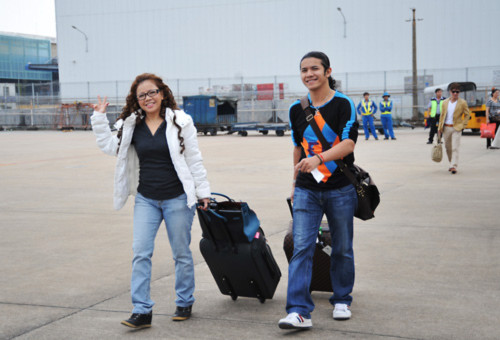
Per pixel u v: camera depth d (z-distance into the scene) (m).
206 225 3.80
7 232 6.74
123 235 6.51
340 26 52.03
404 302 4.04
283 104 38.94
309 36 53.09
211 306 4.08
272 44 54.34
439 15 49.44
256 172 12.43
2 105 47.88
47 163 15.45
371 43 51.16
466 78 45.50
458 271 4.77
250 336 3.49
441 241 5.82
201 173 3.78
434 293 4.23
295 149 3.82
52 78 104.19
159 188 3.74
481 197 8.45
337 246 3.73
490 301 4.02
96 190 10.23
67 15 60.12
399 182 10.23
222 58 56.03
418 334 3.44
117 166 3.78
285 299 4.21
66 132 40.47
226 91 49.00
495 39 48.38
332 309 3.96
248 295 4.04
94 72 59.88
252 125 30.70
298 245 3.62
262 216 7.39
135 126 3.80
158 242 6.06
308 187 3.65
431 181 10.28
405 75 49.84
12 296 4.37
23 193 9.95
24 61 101.12
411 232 6.24
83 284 4.66
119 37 59.06
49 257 5.56
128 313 3.97
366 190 3.72
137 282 3.70
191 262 3.84
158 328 3.67
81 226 7.04
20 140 28.19
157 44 57.97
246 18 55.03
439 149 10.69
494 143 10.78
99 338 3.52
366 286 4.43
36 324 3.77
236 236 3.80
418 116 39.19
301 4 53.09
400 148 18.20
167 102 3.77
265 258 3.90
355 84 50.84
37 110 45.75
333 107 3.55
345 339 3.40
